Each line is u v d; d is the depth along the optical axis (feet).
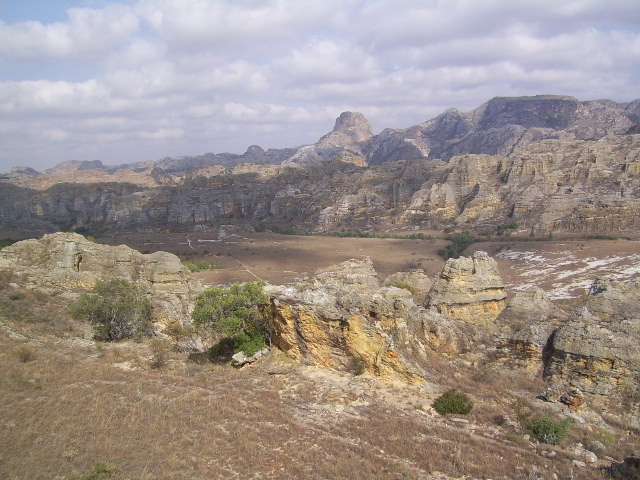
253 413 89.45
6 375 98.17
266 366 113.29
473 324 140.77
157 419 84.12
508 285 321.93
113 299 150.30
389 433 84.12
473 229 542.16
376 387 102.73
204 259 441.27
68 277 175.42
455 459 75.87
